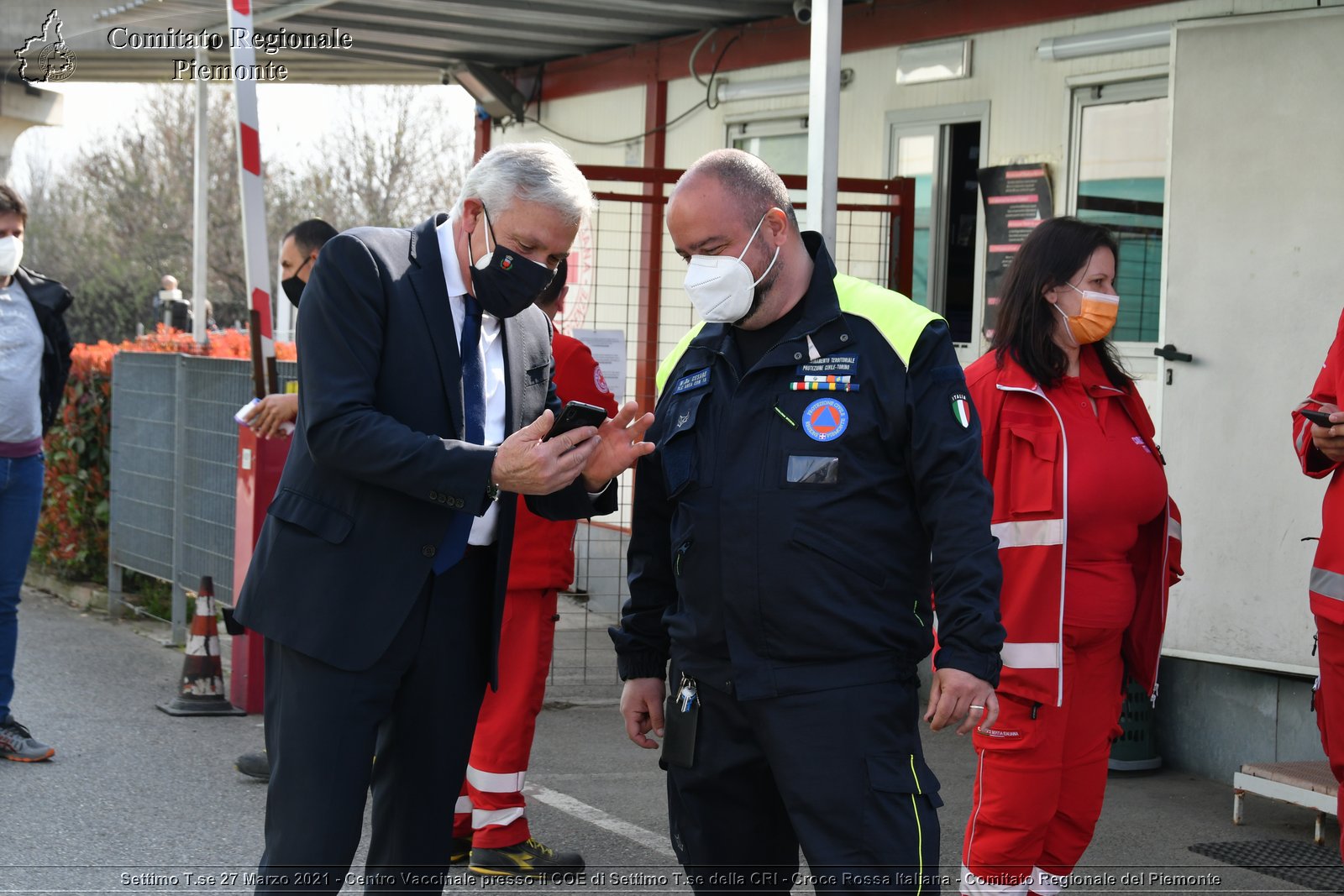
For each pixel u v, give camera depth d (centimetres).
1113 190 704
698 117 983
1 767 564
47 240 3209
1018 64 748
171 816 509
